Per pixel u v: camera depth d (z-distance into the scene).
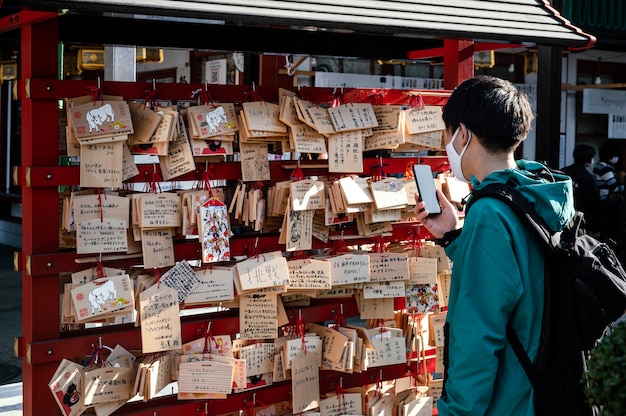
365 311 3.28
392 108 3.26
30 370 2.72
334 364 3.17
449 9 3.14
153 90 2.81
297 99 3.03
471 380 1.94
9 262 9.75
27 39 2.68
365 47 4.25
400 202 3.22
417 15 2.96
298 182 3.02
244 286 2.93
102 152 2.70
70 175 2.71
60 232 2.94
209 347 2.99
